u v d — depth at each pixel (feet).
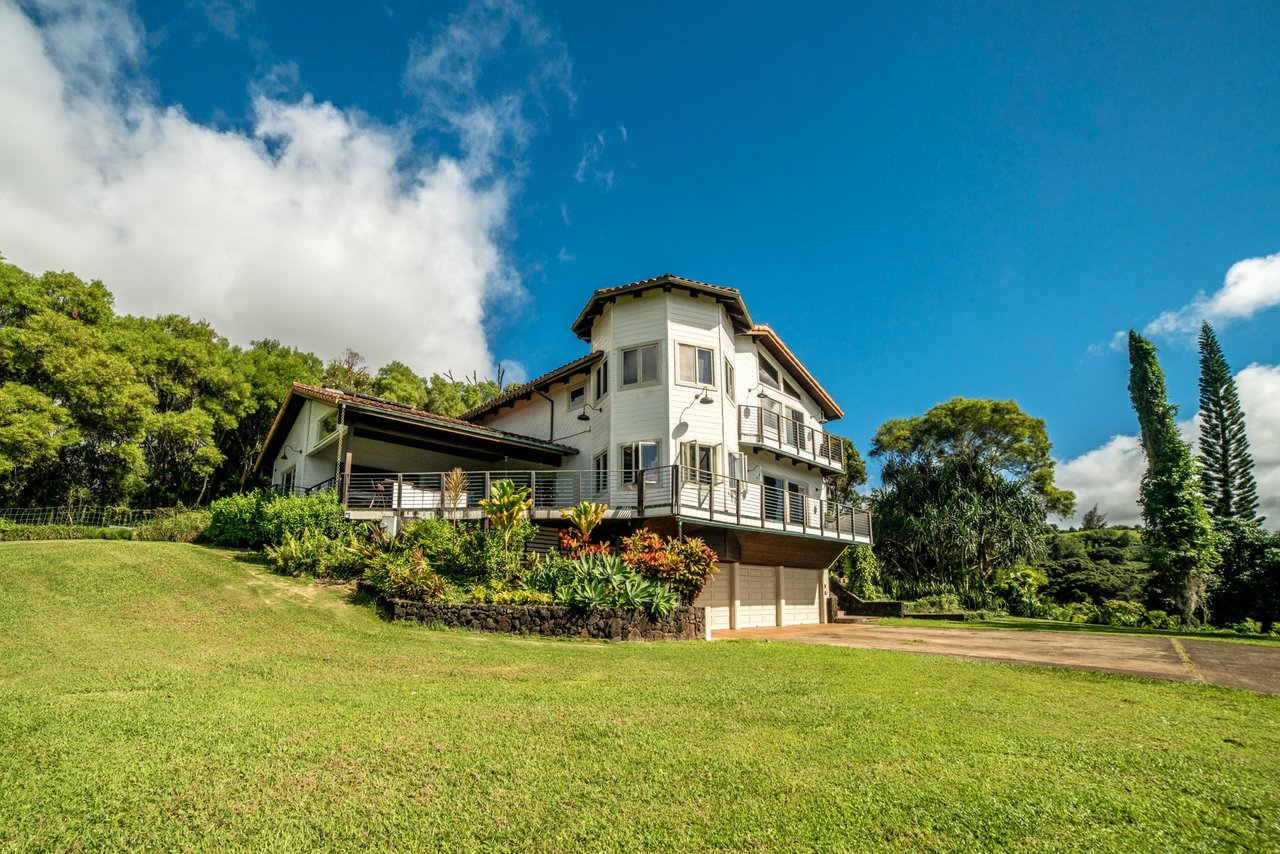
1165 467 100.27
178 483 115.55
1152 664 41.73
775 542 76.59
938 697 28.30
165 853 13.07
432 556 51.57
